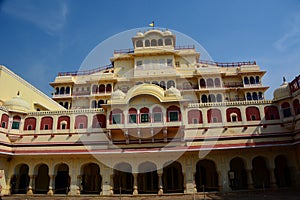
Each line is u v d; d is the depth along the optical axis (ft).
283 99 92.84
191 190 85.92
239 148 88.17
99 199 81.00
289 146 89.97
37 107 117.19
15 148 95.09
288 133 90.33
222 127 94.58
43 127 99.91
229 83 138.92
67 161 93.66
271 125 93.30
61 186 103.65
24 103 102.12
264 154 90.68
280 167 99.09
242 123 94.94
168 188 98.63
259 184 99.40
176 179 99.50
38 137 98.07
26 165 104.22
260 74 137.49
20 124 99.25
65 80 144.97
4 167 91.86
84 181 102.99
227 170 89.20
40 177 105.60
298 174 87.51
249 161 90.07
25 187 101.30
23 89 109.81
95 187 102.94
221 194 81.61
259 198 68.59
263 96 133.80
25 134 98.48
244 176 100.27
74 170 92.27
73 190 90.02
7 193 90.99
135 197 82.84
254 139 91.66
